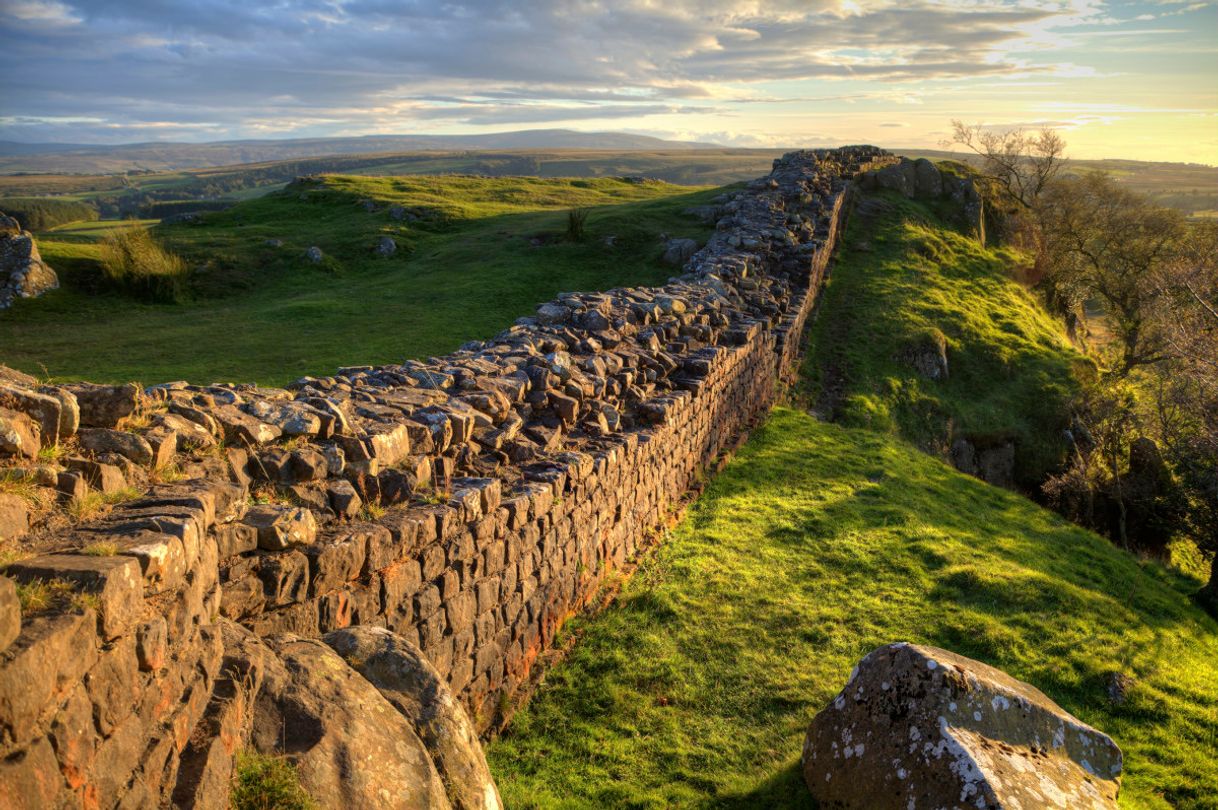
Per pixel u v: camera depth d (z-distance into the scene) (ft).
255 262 127.34
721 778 24.88
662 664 31.17
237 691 14.08
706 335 59.47
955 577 42.45
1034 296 132.05
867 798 21.12
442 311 99.96
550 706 28.30
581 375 39.96
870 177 153.28
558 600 32.19
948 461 84.43
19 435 14.11
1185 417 77.10
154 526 13.67
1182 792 27.12
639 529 41.68
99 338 92.07
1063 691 33.37
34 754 9.20
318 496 21.30
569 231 126.82
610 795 23.88
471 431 29.89
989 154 168.25
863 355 94.89
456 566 24.50
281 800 13.09
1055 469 88.69
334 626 19.51
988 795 18.45
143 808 11.29
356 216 158.71
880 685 22.31
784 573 40.75
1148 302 113.50
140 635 11.71
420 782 15.03
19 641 9.48
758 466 59.00
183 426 19.07
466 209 160.04
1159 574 58.29
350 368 33.86
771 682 30.48
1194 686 34.76
